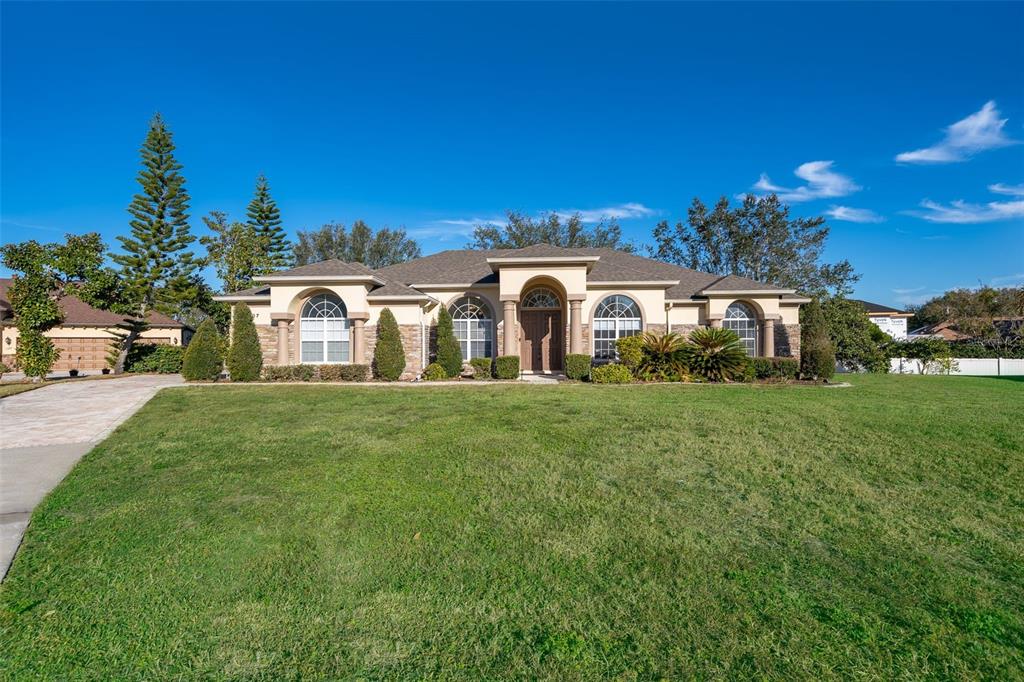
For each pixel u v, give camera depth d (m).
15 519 5.19
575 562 4.39
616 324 21.33
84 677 2.98
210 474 6.65
